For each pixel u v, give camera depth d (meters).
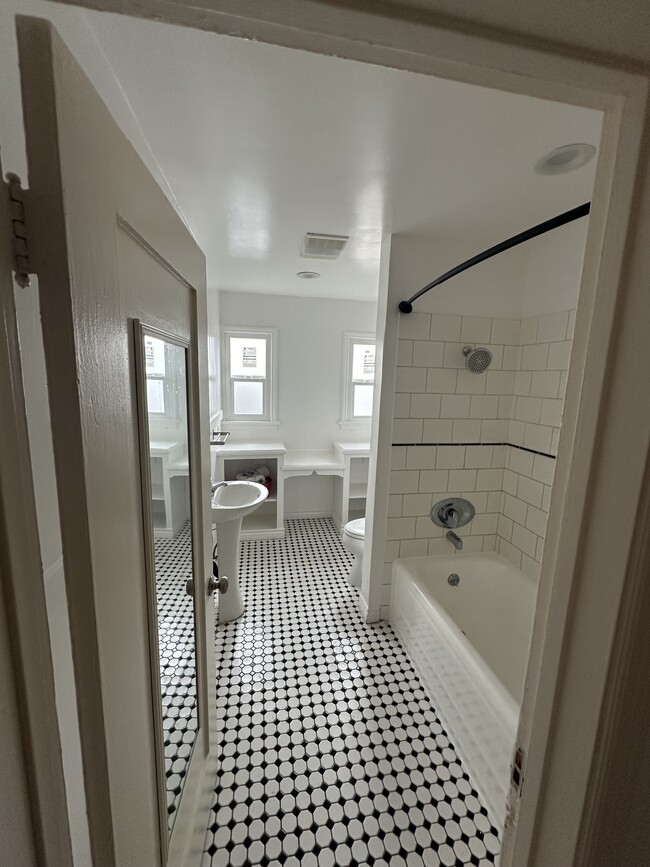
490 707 1.31
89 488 0.44
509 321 2.09
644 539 0.36
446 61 0.36
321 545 3.22
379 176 1.38
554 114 1.03
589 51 0.33
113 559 0.51
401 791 1.32
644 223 0.35
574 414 0.44
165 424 0.86
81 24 0.75
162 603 0.85
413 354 2.02
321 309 3.49
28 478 0.38
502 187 1.44
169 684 0.90
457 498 2.18
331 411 3.67
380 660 1.92
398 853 1.15
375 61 0.38
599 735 0.41
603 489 0.39
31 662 0.39
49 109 0.36
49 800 0.41
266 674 1.82
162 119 1.09
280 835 1.19
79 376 0.41
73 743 0.61
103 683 0.47
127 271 0.57
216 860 1.13
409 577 1.99
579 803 0.43
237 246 2.13
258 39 0.36
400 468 2.11
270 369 3.52
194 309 0.99
